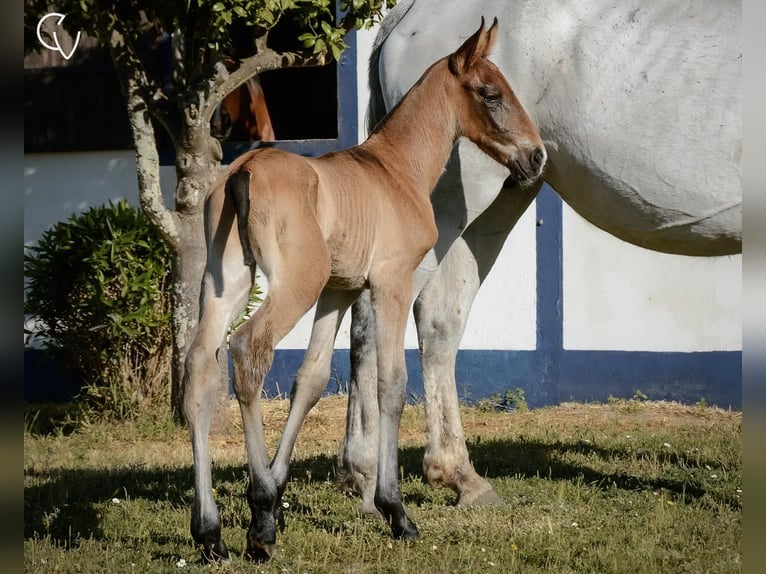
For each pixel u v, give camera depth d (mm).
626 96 5277
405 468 6801
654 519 5156
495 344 9797
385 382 4695
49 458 7480
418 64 5688
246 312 8414
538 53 5426
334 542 4672
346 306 4887
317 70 13320
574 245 9711
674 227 5445
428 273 5504
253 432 4188
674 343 9633
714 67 5160
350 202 4555
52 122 10227
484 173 5473
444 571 4273
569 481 6148
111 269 8906
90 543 4762
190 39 7625
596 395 9742
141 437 8398
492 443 7727
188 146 7871
